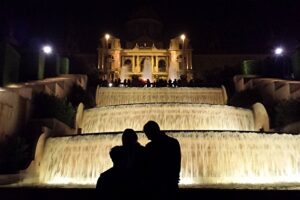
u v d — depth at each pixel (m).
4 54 20.31
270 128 20.89
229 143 14.87
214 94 28.52
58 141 16.12
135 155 6.36
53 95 19.77
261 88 24.70
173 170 6.33
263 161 14.94
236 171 14.69
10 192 9.02
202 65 49.78
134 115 20.70
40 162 15.91
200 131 15.01
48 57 29.97
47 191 8.84
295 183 13.69
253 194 8.24
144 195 6.12
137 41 50.31
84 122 21.92
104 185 5.79
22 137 16.36
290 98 20.47
